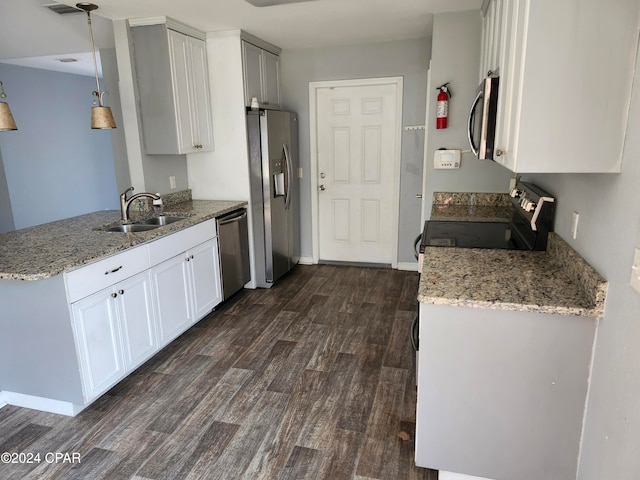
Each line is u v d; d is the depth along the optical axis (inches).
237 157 156.8
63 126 242.1
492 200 133.4
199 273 130.3
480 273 73.7
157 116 135.3
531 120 54.9
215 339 125.1
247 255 161.2
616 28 51.1
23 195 221.3
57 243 99.5
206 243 133.5
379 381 102.7
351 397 96.5
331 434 84.7
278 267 169.8
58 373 88.7
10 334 89.4
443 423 68.6
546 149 55.3
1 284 86.2
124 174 175.8
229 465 77.3
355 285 167.5
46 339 87.3
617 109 52.7
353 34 152.6
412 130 169.9
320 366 109.8
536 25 52.6
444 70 128.7
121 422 89.4
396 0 114.5
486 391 65.7
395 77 167.3
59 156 240.7
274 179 161.2
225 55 149.1
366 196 183.8
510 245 91.2
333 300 153.1
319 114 180.7
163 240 112.3
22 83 217.3
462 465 69.8
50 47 167.8
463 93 128.6
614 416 52.7
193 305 127.6
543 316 60.9
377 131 176.1
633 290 49.0
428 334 65.6
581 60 52.6
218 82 152.1
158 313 111.7
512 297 62.6
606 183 58.4
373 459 78.2
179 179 158.1
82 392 88.5
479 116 84.8
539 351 62.4
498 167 131.1
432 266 78.3
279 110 172.2
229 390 100.1
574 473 65.4
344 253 192.7
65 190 245.8
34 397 93.1
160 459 79.0
